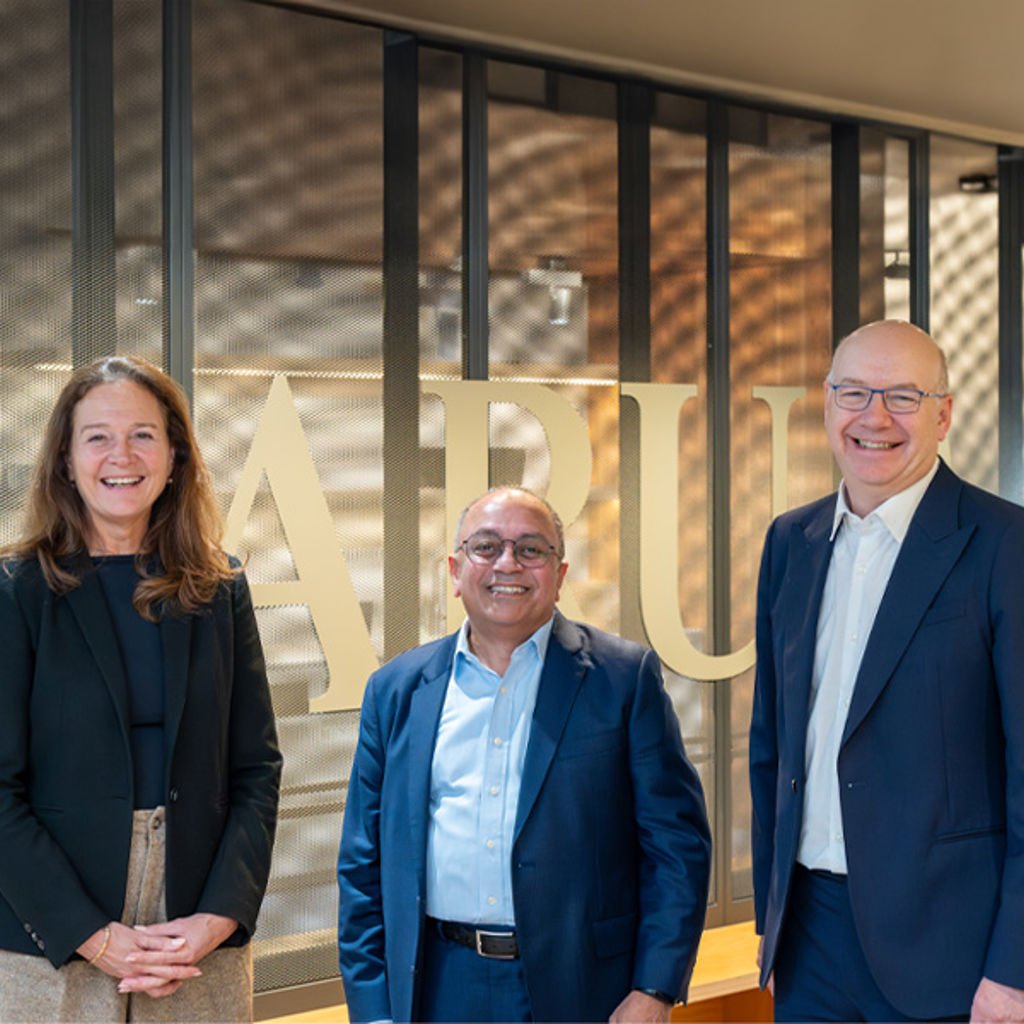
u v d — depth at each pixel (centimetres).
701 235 484
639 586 467
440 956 234
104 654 238
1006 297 571
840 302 520
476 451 428
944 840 230
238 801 254
